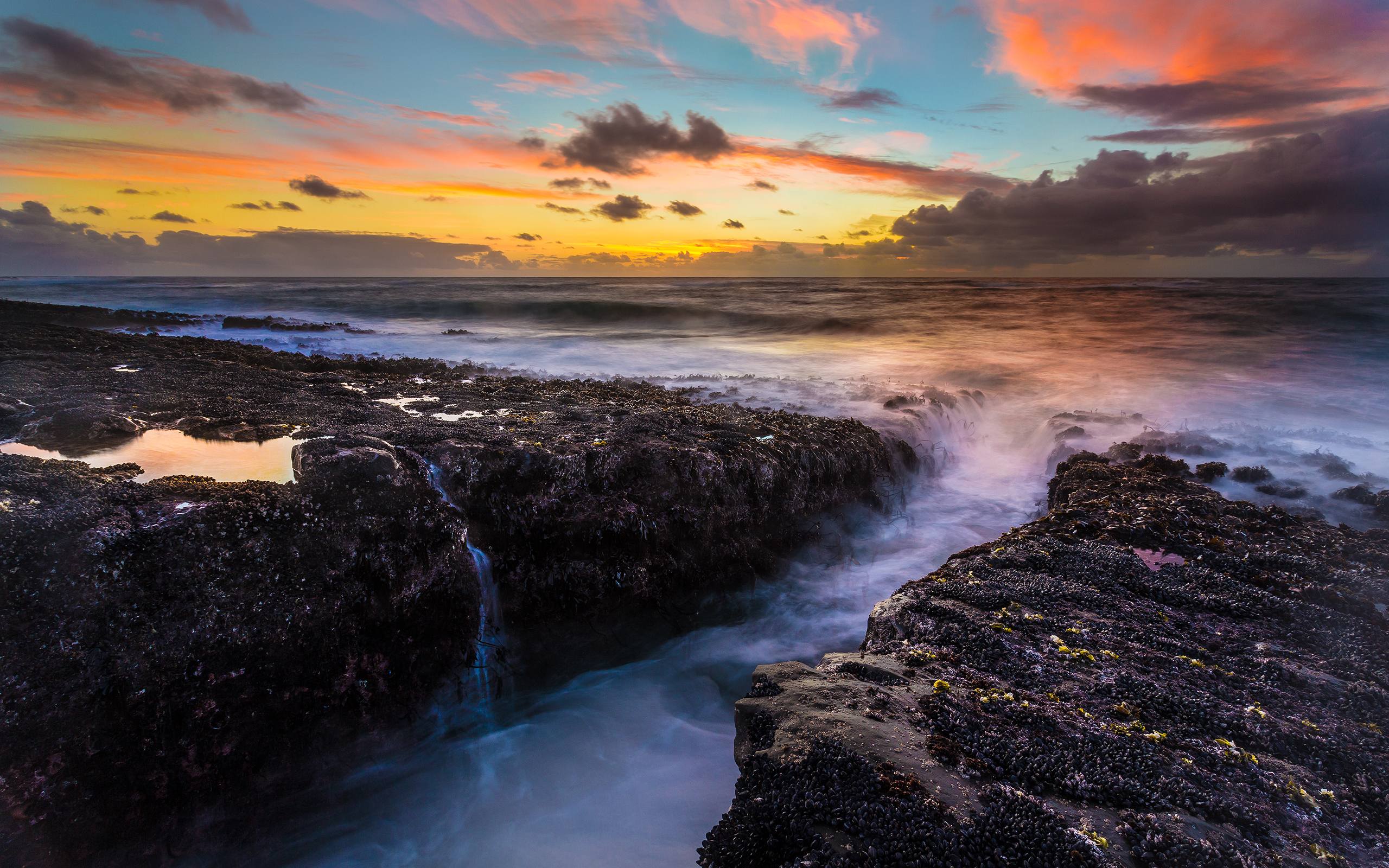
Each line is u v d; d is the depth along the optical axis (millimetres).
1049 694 4965
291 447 7578
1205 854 3494
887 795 3805
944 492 12617
